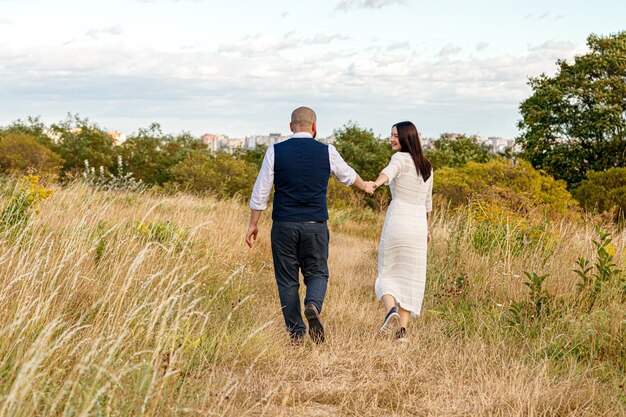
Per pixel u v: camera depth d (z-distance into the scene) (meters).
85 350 3.30
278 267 4.92
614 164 30.69
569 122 31.81
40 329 3.52
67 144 42.97
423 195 5.22
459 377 4.00
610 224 9.68
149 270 5.24
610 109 29.45
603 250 5.86
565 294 5.79
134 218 7.48
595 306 5.44
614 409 3.60
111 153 43.12
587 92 30.95
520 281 6.38
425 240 5.21
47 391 2.96
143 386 3.07
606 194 22.48
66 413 2.62
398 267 5.16
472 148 51.12
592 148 31.84
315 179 4.82
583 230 8.40
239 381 3.79
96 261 5.09
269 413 3.32
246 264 7.38
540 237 7.74
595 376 4.23
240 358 4.17
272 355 4.34
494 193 10.39
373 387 3.80
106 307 4.19
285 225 4.82
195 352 3.91
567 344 4.61
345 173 4.91
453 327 5.28
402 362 4.29
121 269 4.75
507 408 3.53
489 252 7.38
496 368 4.27
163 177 42.53
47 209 6.41
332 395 3.68
